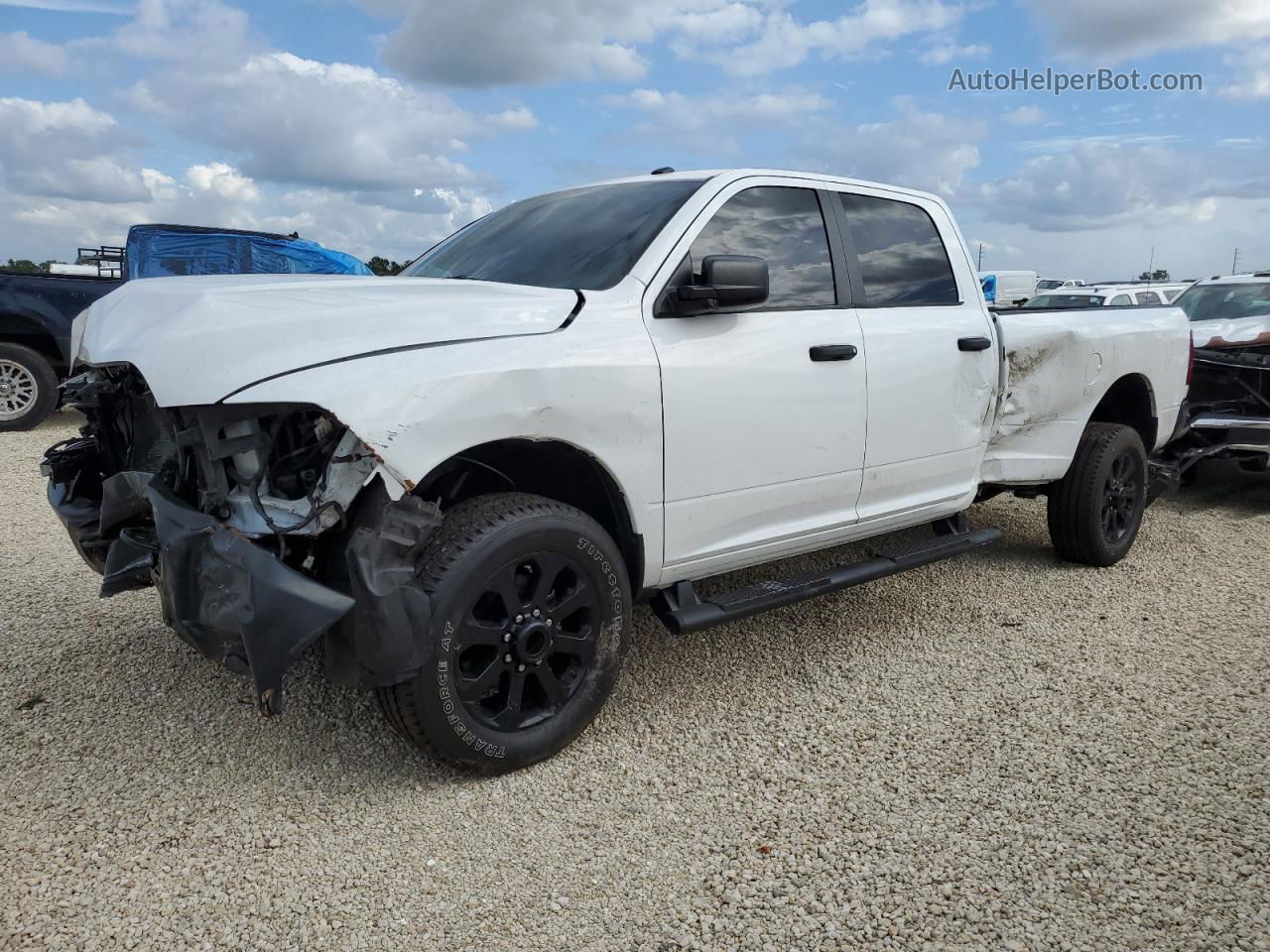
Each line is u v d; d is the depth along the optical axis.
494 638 2.85
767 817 2.78
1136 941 2.25
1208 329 8.00
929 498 4.29
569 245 3.54
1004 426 4.66
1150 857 2.57
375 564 2.57
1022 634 4.29
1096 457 5.12
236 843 2.62
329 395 2.48
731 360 3.36
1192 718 3.41
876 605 4.68
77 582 4.82
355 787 2.92
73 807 2.78
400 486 2.54
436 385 2.62
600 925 2.31
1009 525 6.37
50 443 9.12
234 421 2.65
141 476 2.95
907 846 2.63
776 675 3.82
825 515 3.84
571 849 2.62
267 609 2.47
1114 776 3.00
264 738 3.21
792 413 3.55
